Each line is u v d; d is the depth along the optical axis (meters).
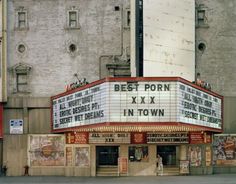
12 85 51.22
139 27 46.03
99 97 39.81
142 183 40.38
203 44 50.81
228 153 50.00
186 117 39.84
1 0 50.59
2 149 50.34
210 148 49.19
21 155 50.25
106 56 50.91
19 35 51.47
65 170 49.38
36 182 42.62
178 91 38.62
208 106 44.28
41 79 51.34
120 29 50.97
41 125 50.41
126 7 50.94
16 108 50.66
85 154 49.22
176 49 47.50
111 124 38.66
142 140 48.34
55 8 51.47
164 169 48.97
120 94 38.75
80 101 42.94
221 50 50.84
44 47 51.44
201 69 50.66
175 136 48.31
